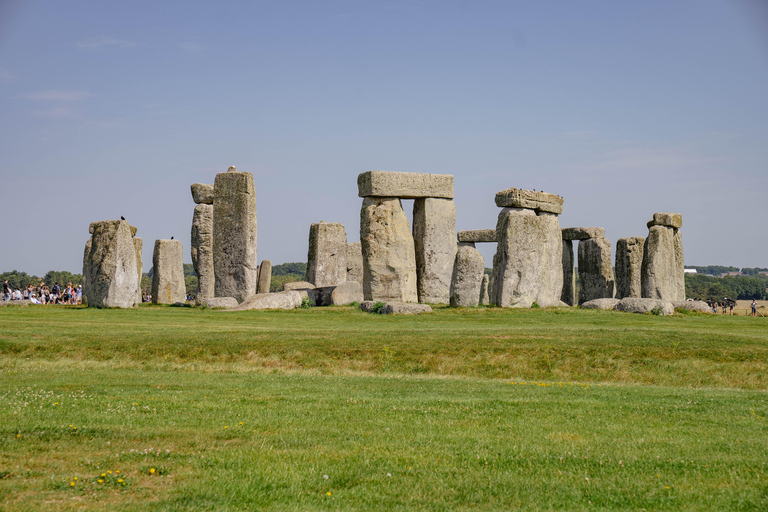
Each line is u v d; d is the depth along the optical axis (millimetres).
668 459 10656
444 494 9320
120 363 19578
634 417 13297
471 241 52781
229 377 17922
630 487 9562
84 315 27875
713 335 22531
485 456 10805
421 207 36406
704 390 16750
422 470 10180
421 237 36188
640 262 43000
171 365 19422
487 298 46688
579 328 24594
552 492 9406
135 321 26312
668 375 18531
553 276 35000
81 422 12492
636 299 30781
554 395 15617
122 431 11930
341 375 18672
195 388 16156
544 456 10805
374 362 19734
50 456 10516
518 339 21688
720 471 10141
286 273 126000
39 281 85125
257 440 11562
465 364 19562
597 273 43781
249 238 34656
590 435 12008
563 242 45312
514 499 9172
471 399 15008
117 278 31562
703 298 83750
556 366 19297
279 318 27891
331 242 44500
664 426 12625
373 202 34812
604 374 18797
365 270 34562
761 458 10711
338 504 8977
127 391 15609
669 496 9258
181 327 24750
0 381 16812
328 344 21078
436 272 36188
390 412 13625
